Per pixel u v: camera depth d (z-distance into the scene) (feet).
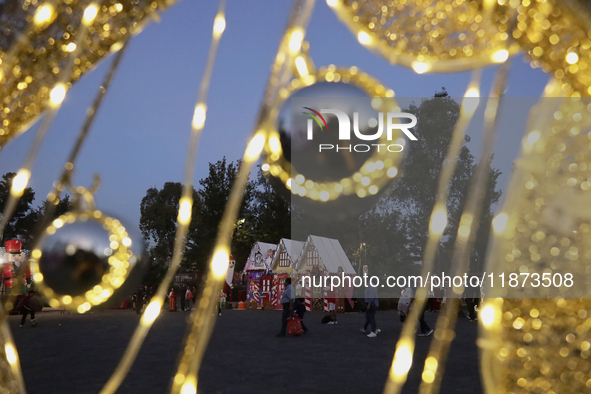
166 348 29.55
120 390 17.48
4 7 4.73
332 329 41.83
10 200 4.12
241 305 86.53
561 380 4.34
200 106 3.68
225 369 21.89
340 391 17.30
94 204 5.65
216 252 3.55
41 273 5.37
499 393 4.49
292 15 3.63
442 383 18.60
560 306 4.29
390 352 27.43
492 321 4.38
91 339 36.09
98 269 5.44
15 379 5.22
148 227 171.53
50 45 4.81
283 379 19.53
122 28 4.78
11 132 5.06
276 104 3.61
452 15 4.49
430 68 4.64
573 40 4.05
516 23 4.15
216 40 3.68
